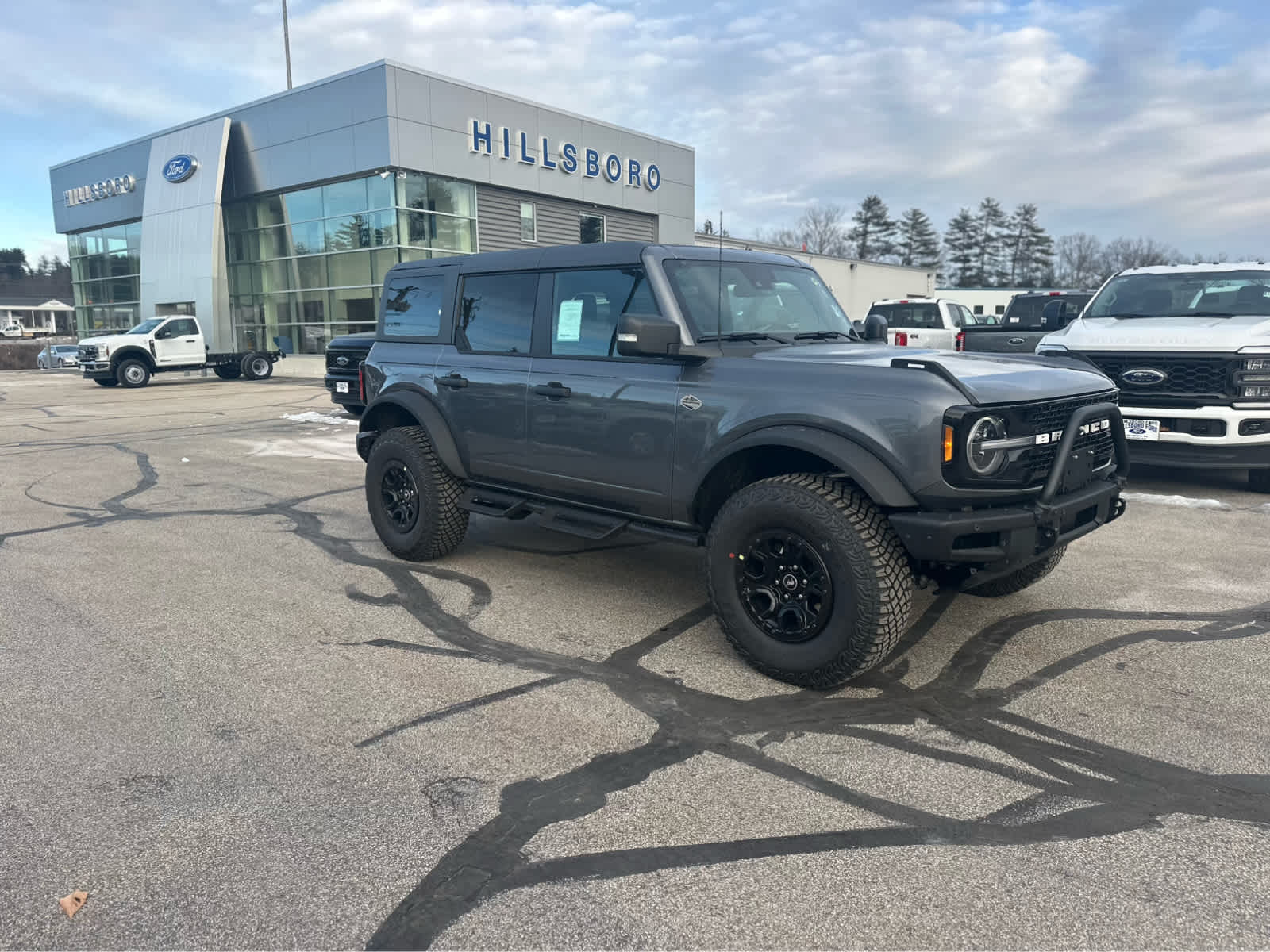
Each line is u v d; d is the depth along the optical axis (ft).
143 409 58.34
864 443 11.25
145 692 12.19
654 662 13.19
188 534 21.65
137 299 113.80
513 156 87.92
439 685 12.40
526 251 16.43
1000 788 9.52
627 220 103.96
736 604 12.50
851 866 8.12
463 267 17.66
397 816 9.02
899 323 53.72
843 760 10.16
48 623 15.14
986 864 8.14
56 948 7.09
